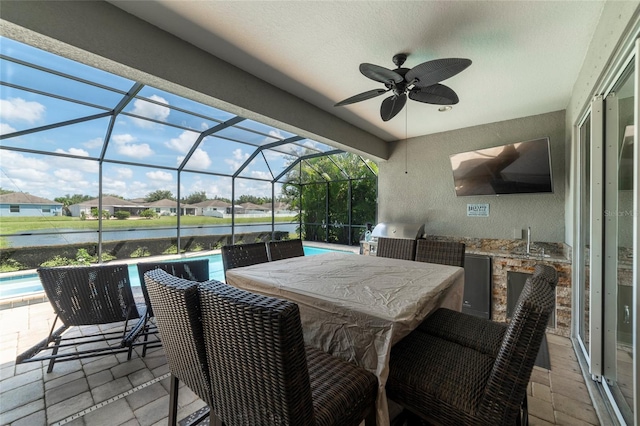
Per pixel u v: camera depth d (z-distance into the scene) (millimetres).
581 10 1710
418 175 4648
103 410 1731
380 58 2332
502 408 1017
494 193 3762
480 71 2477
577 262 2660
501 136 3848
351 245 7074
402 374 1291
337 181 7426
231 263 2795
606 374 1890
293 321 789
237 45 2186
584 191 2488
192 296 1068
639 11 1190
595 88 1942
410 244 2873
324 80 2750
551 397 1885
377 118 3820
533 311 991
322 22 1902
